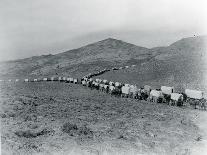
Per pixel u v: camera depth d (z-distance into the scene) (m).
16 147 18.20
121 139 21.89
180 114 33.44
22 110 30.12
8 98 38.16
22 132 21.02
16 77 149.38
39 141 19.98
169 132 24.81
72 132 22.39
